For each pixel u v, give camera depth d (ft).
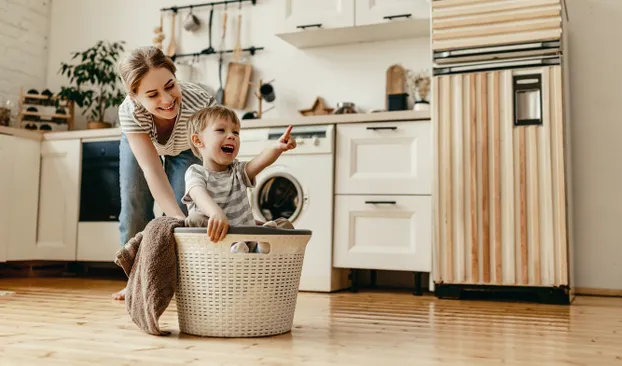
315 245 9.88
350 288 10.76
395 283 11.21
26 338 4.88
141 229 7.55
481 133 9.15
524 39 9.01
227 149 5.40
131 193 7.38
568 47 10.61
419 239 9.49
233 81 12.71
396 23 10.57
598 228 10.28
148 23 13.78
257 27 12.79
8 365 3.84
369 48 11.84
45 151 12.38
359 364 4.00
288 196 10.58
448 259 9.16
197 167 5.41
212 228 4.77
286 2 11.23
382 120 9.77
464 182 9.18
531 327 6.05
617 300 9.25
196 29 13.26
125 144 7.41
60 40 14.58
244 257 4.92
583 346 4.88
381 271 11.29
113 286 10.16
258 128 10.39
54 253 12.10
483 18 9.23
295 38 11.68
